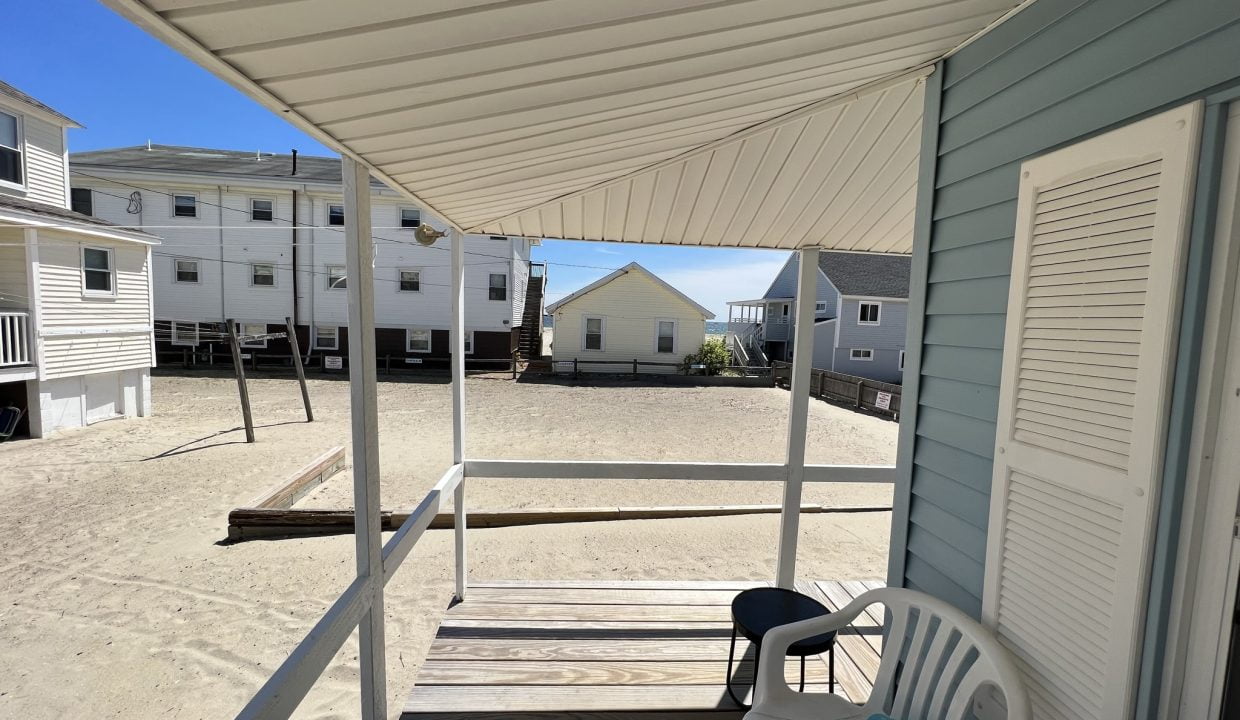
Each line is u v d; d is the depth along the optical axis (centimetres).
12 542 443
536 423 972
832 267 1894
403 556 187
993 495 155
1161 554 112
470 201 234
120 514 505
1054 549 135
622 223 299
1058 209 135
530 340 1903
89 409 876
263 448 750
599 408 1142
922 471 191
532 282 2094
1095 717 124
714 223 292
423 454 744
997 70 157
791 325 2036
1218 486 106
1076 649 129
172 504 531
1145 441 114
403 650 301
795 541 295
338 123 128
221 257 1493
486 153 170
